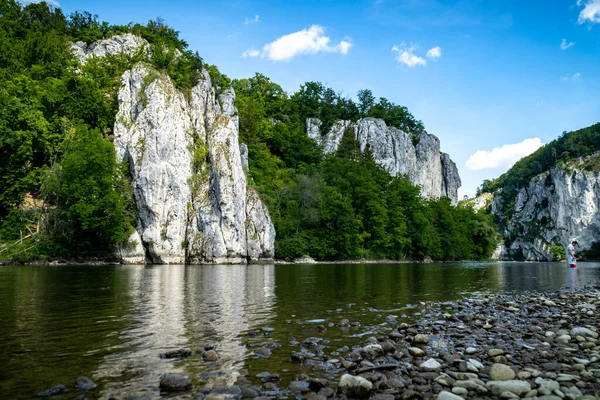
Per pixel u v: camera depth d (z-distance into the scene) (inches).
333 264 2456.9
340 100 5969.5
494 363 334.0
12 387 256.7
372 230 3208.7
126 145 2214.6
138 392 252.5
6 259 1678.2
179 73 2719.0
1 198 1915.6
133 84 2324.1
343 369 313.1
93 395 245.6
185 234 2186.3
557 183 7396.7
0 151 1993.1
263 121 4035.4
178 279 1059.9
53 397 241.4
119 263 1968.5
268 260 2477.9
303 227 2878.9
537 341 414.3
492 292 884.6
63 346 360.2
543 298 741.9
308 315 544.4
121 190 2084.2
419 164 5866.1
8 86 2274.9
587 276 1519.4
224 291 796.6
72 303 602.5
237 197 2309.3
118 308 562.9
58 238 1856.5
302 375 291.4
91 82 2413.9
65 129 2171.5
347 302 677.9
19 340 379.2
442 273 1596.9
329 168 3730.3
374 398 254.1
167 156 2175.2
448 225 3937.0
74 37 3550.7
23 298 649.0
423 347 386.0
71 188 1871.3
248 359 332.8
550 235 7377.0
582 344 386.9
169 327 446.3
